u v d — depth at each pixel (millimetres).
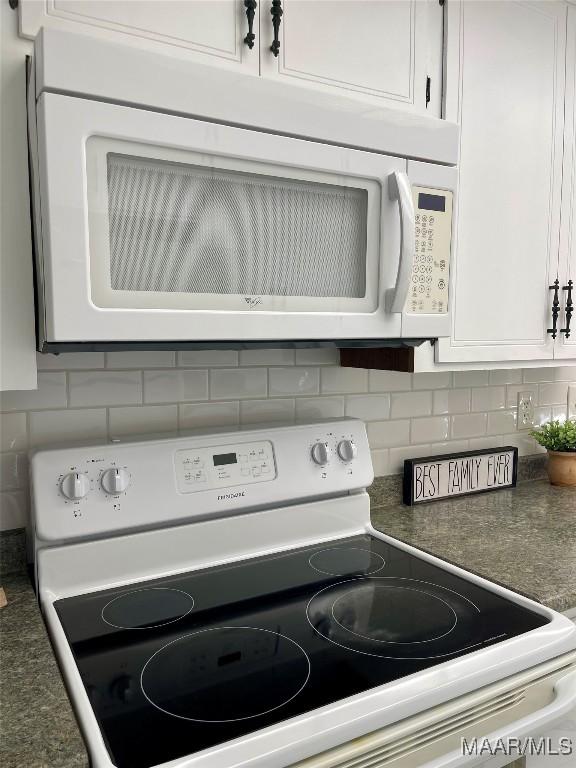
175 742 680
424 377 1688
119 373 1244
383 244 1048
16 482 1165
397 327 1085
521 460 1911
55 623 945
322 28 1046
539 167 1425
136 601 1043
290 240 981
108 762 639
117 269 841
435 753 804
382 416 1616
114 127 805
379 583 1117
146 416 1280
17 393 1153
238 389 1385
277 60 1000
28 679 789
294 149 940
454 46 1246
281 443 1270
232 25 958
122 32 874
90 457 1089
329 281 1022
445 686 799
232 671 826
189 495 1152
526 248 1420
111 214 831
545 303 1475
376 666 837
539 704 909
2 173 845
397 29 1149
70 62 774
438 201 1112
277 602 1040
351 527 1370
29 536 1176
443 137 1102
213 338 910
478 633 931
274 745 679
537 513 1552
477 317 1352
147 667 840
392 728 764
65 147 778
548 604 1038
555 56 1430
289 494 1257
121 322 837
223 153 885
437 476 1661
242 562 1213
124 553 1107
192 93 854
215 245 917
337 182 998
